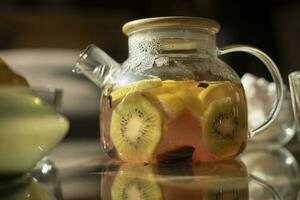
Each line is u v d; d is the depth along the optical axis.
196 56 0.41
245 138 0.41
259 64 1.48
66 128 0.37
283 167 0.44
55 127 0.35
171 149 0.37
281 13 1.69
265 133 0.56
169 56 0.40
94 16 1.86
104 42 1.87
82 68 0.43
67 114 1.26
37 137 0.33
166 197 0.28
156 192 0.30
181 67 0.39
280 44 1.68
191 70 0.39
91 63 0.43
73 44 1.83
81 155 0.59
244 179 0.35
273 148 0.59
